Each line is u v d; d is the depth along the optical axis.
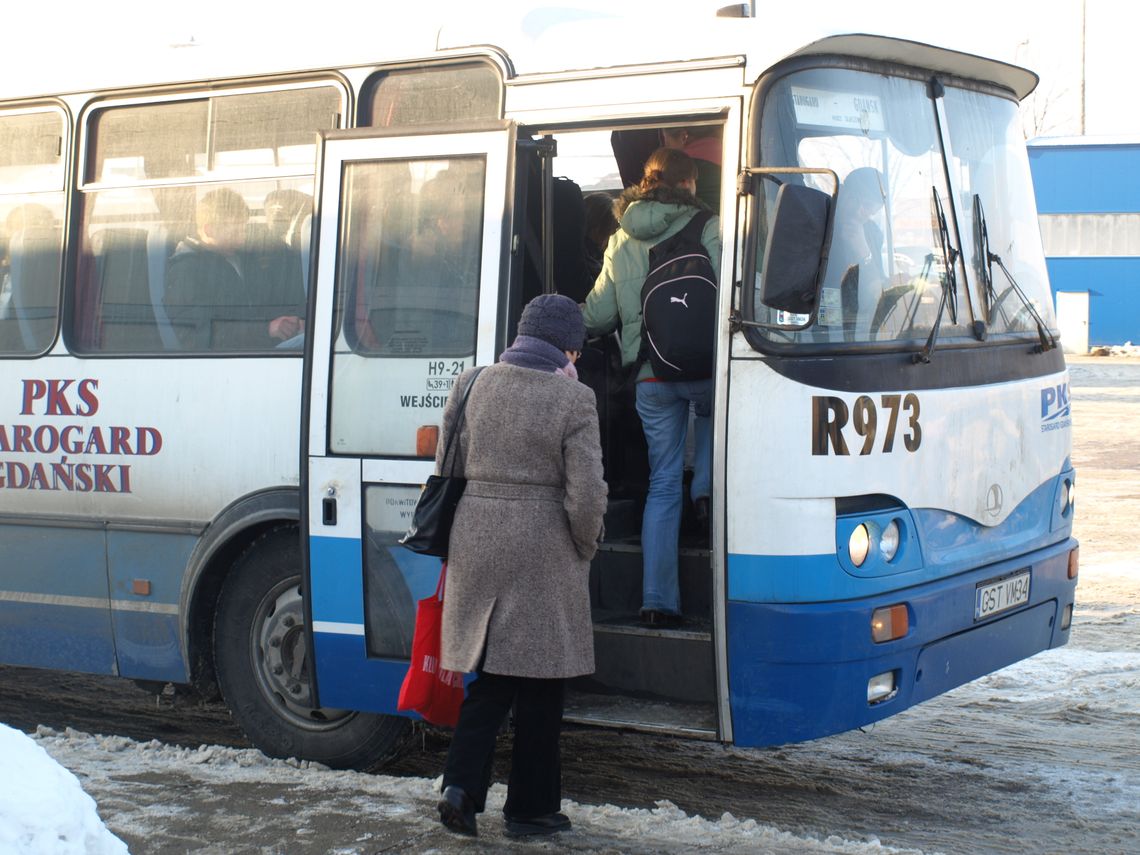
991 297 5.99
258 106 6.27
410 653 5.72
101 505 6.50
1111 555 11.34
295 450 6.04
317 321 5.89
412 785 5.80
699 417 6.00
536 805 5.06
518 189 5.60
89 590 6.57
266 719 6.24
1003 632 5.85
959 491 5.62
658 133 6.73
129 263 6.54
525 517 4.88
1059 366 6.39
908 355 5.41
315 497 5.88
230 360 6.21
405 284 5.76
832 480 5.12
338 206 5.88
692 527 6.21
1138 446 18.59
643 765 6.36
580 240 6.48
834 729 5.09
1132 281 37.19
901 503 5.35
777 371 5.09
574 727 5.43
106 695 7.84
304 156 6.17
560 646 4.87
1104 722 6.92
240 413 6.17
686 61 5.32
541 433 4.88
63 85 6.69
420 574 5.68
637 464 6.54
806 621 5.04
